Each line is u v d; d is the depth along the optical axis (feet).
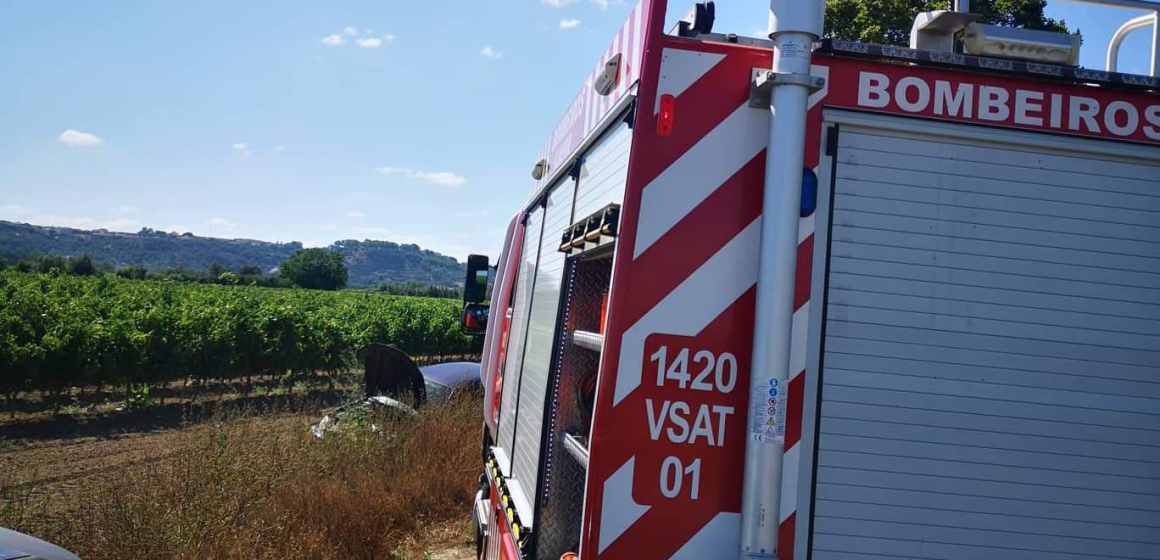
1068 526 7.02
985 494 6.96
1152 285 7.25
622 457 6.49
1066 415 7.08
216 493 19.53
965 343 7.03
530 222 14.05
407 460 27.40
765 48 6.83
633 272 6.58
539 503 8.83
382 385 35.37
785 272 6.42
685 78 6.76
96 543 17.22
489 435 15.72
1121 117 7.32
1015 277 7.12
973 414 7.00
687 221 6.66
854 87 7.08
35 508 20.58
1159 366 7.19
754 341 6.45
